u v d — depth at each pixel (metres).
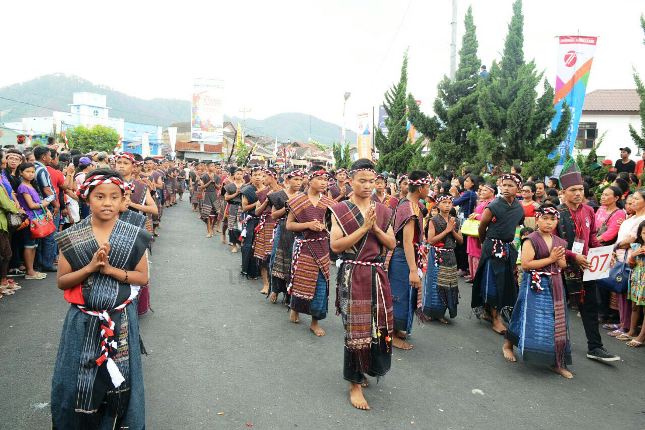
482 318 6.68
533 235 4.95
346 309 4.12
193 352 5.01
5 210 6.41
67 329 2.86
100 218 2.88
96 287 2.85
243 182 12.16
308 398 4.18
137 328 3.04
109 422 2.88
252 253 8.24
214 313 6.37
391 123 16.62
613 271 6.30
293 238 6.78
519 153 12.26
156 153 67.00
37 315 5.79
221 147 48.94
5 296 6.44
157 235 12.68
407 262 5.13
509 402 4.32
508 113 12.12
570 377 4.91
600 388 4.70
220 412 3.85
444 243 6.41
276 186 8.07
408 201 5.20
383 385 4.55
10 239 7.35
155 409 3.82
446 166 15.12
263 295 7.45
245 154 37.19
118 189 2.91
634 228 6.00
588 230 5.73
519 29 13.34
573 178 5.62
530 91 11.80
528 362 4.96
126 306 2.95
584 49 11.70
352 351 4.05
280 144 56.53
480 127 14.45
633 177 9.33
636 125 26.59
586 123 27.31
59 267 2.88
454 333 6.15
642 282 5.81
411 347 5.57
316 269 5.73
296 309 5.85
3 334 5.15
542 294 4.92
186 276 8.38
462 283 8.92
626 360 5.47
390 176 14.07
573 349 5.79
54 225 7.64
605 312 6.93
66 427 2.85
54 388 2.84
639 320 6.38
